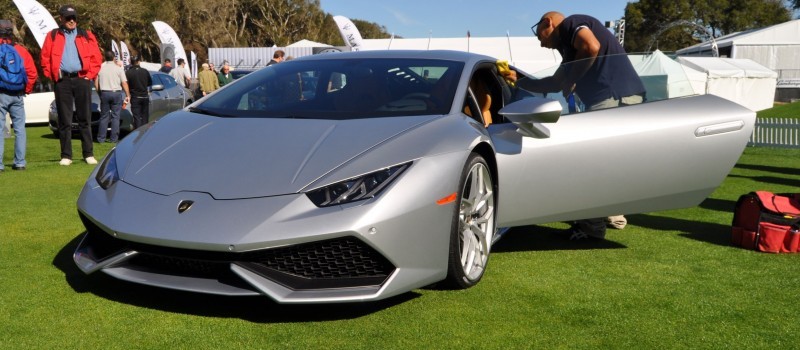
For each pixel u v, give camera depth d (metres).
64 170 6.54
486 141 2.88
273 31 65.12
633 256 3.50
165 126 2.96
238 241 2.22
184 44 57.91
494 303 2.67
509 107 2.95
